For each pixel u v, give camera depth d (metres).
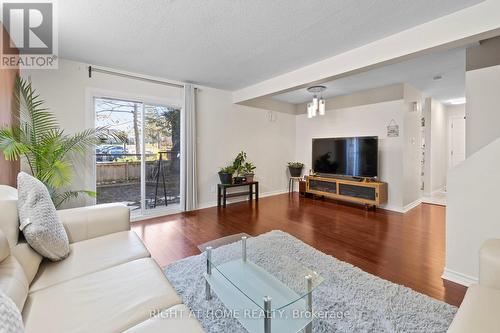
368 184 4.22
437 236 2.97
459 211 1.94
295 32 2.34
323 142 5.06
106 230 1.83
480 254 1.27
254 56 2.94
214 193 4.56
